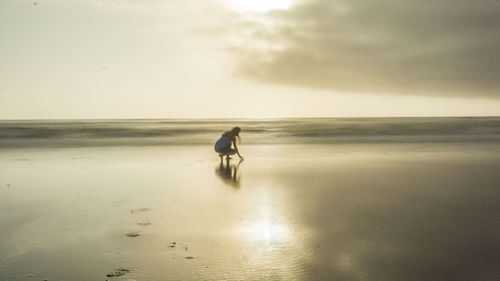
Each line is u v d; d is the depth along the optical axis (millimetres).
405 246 5367
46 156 15352
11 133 26594
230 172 11438
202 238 5711
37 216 6887
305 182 9875
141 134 27297
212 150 17797
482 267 4688
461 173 11219
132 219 6672
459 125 41562
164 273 4535
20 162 13602
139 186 9422
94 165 12891
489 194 8492
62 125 42062
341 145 20281
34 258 5008
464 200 7941
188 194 8531
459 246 5352
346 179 10297
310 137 25609
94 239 5688
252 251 5199
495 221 6488
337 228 6148
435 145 20234
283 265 4750
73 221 6570
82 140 22766
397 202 7797
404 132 30078
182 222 6484
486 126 39250
